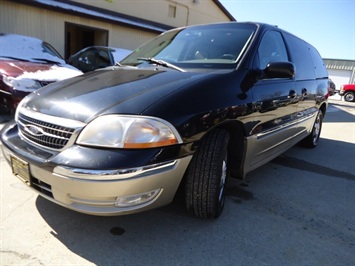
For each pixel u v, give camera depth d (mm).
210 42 2969
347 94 21484
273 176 3658
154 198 1949
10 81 4559
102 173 1729
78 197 1836
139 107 1890
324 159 4617
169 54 3037
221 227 2383
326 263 2051
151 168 1814
